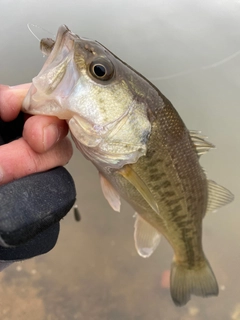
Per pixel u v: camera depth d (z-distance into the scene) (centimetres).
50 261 36
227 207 39
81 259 36
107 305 34
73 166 38
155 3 52
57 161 16
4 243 12
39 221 14
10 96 16
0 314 32
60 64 15
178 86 44
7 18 46
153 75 44
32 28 34
